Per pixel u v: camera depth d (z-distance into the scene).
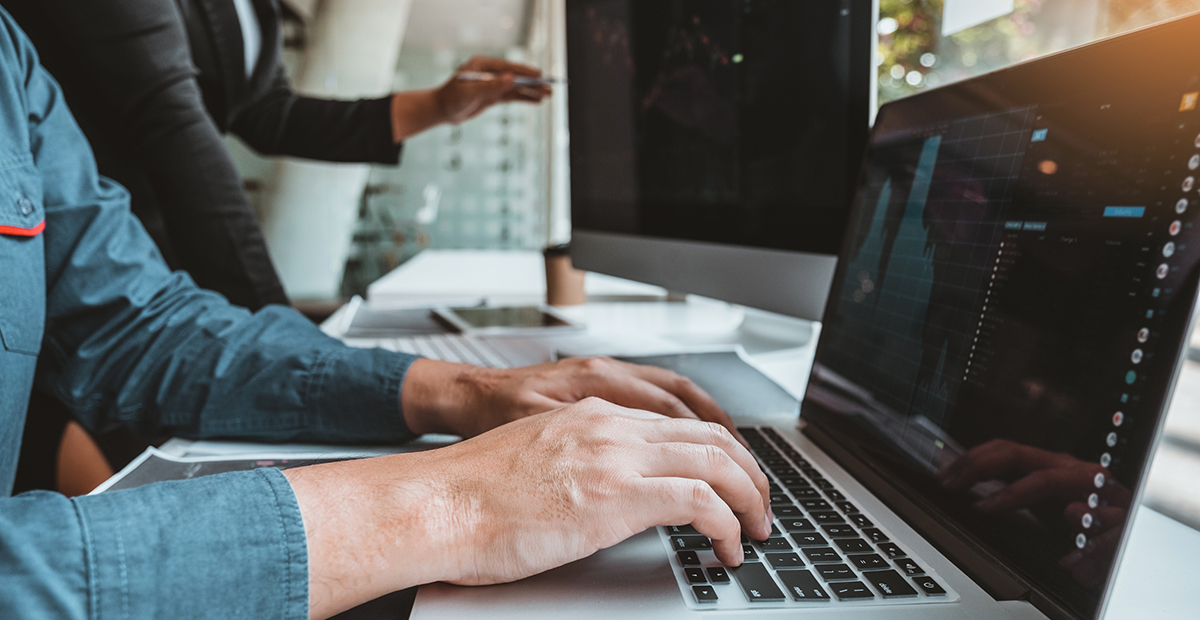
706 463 0.36
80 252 0.62
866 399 0.51
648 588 0.32
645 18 1.08
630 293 1.59
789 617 0.30
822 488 0.45
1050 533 0.31
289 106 1.53
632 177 1.15
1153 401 0.28
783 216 0.81
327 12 5.54
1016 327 0.37
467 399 0.55
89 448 0.91
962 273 0.43
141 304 0.63
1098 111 0.35
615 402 0.53
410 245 7.62
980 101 0.45
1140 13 0.62
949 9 0.98
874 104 0.68
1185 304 0.27
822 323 0.62
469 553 0.33
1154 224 0.30
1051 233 0.36
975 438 0.38
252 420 0.57
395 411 0.56
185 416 0.58
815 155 0.75
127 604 0.29
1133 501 0.27
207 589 0.30
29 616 0.28
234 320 0.64
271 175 5.53
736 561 0.34
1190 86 0.29
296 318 0.69
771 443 0.54
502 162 7.67
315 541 0.32
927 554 0.35
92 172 0.68
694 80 0.96
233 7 1.34
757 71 0.84
